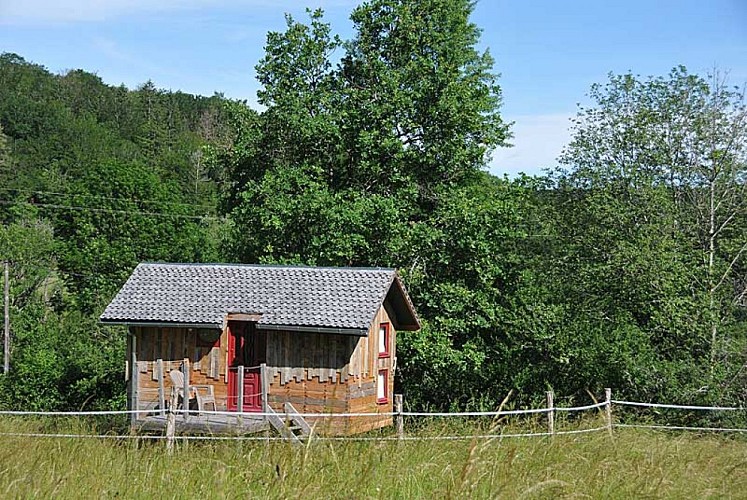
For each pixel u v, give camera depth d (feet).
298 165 118.42
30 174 247.91
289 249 114.62
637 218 108.27
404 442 46.91
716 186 110.01
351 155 117.29
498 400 114.62
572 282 112.47
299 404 78.18
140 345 82.23
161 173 253.03
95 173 194.90
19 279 177.68
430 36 119.14
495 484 33.91
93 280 181.27
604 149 113.19
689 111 110.42
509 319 111.55
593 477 37.55
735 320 103.45
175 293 84.28
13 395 128.98
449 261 111.86
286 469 35.24
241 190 122.83
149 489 36.83
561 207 117.39
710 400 94.68
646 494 35.53
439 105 113.91
